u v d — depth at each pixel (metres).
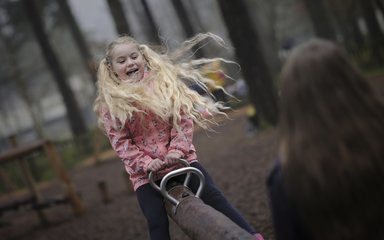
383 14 18.83
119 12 13.16
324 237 1.69
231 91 18.81
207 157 12.86
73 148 22.36
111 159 19.11
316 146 1.68
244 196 7.02
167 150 3.39
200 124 3.49
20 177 17.08
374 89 1.74
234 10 13.32
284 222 1.80
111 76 3.53
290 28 43.03
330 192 1.65
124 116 3.28
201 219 2.74
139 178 3.34
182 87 3.43
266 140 11.83
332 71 1.71
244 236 2.39
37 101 49.38
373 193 1.62
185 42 3.70
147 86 3.39
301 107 1.73
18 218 11.98
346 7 25.50
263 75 13.48
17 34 31.50
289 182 1.74
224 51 33.84
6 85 36.94
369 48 20.61
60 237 8.55
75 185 15.19
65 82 24.83
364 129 1.65
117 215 8.79
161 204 3.28
